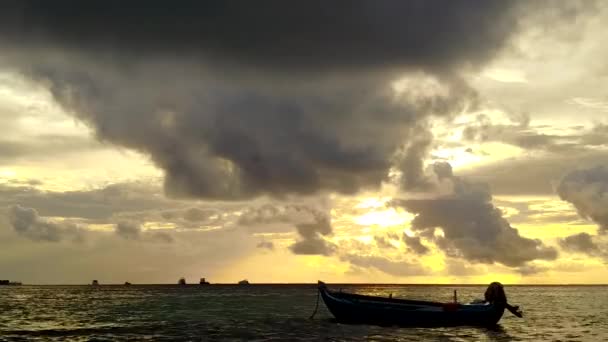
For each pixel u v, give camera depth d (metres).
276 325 62.75
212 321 69.44
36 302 127.56
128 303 120.62
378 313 57.84
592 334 58.62
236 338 51.22
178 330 58.59
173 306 107.31
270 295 180.62
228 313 84.44
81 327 62.88
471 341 50.75
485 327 58.75
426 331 55.78
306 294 192.88
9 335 55.47
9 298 154.00
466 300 166.62
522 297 187.50
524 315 87.75
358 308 58.22
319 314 81.31
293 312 86.75
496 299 59.06
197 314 82.88
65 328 61.88
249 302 123.62
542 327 65.75
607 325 69.25
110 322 69.38
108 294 196.25
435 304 58.09
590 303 136.38
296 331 56.06
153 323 67.25
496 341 51.25
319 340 49.38
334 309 59.50
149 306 107.50
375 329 56.88
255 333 54.97
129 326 63.47
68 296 172.75
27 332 57.94
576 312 96.38
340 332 54.81
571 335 57.50
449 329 57.44
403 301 58.44
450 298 178.88
